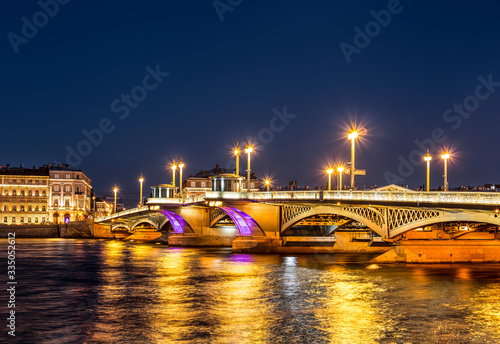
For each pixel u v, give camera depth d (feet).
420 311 128.16
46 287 166.81
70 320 118.73
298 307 132.67
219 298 146.10
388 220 249.14
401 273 202.08
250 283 175.52
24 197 649.61
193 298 146.00
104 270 216.74
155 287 166.71
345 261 260.62
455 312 127.34
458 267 225.35
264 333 107.24
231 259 274.77
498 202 179.63
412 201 212.23
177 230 447.83
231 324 114.52
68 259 272.31
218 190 335.88
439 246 244.63
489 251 243.19
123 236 594.24
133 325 113.91
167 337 104.32
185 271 212.84
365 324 114.83
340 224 325.01
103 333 107.45
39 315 123.75
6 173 647.56
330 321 117.29
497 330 110.63
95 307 133.18
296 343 100.32
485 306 134.62
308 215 295.69
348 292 155.63
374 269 217.77
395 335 106.11
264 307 132.87
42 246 401.08
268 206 318.24
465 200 190.60
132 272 208.85
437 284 171.53
